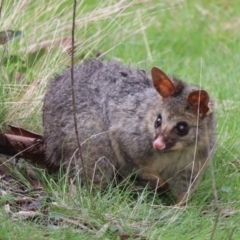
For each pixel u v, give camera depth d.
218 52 18.09
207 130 11.13
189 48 18.44
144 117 11.21
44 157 12.01
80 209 10.55
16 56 13.41
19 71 13.59
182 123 10.94
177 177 11.50
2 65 13.20
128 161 11.49
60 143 11.74
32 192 11.12
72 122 11.61
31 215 10.40
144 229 10.27
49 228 10.10
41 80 13.22
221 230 10.45
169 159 11.31
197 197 11.59
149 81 11.84
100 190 11.30
